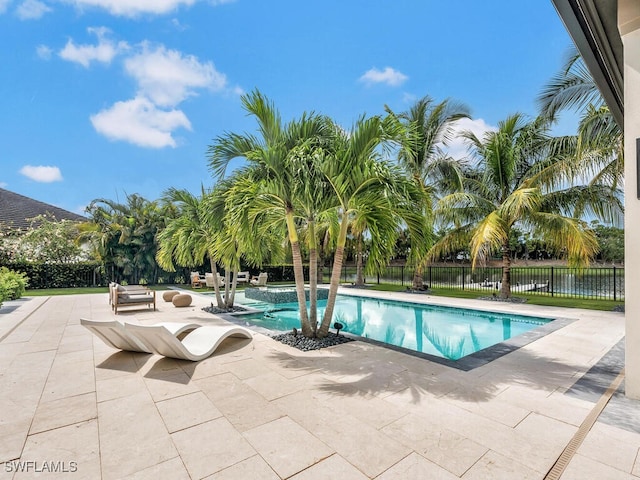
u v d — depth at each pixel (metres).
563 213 11.31
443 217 12.59
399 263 22.08
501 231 10.87
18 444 2.84
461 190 13.00
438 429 3.06
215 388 4.01
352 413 3.38
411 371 4.59
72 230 21.02
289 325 9.16
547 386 4.06
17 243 19.53
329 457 2.65
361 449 2.76
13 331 7.22
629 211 3.69
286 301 13.34
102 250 19.44
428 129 14.46
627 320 3.71
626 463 2.57
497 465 2.55
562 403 3.59
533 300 11.69
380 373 4.50
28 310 10.34
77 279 19.25
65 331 7.21
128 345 5.36
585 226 10.59
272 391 3.92
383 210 5.79
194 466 2.55
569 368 4.71
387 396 3.77
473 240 11.36
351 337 6.46
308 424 3.16
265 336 6.57
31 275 18.08
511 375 4.44
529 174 11.78
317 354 5.39
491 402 3.62
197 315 9.51
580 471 2.48
